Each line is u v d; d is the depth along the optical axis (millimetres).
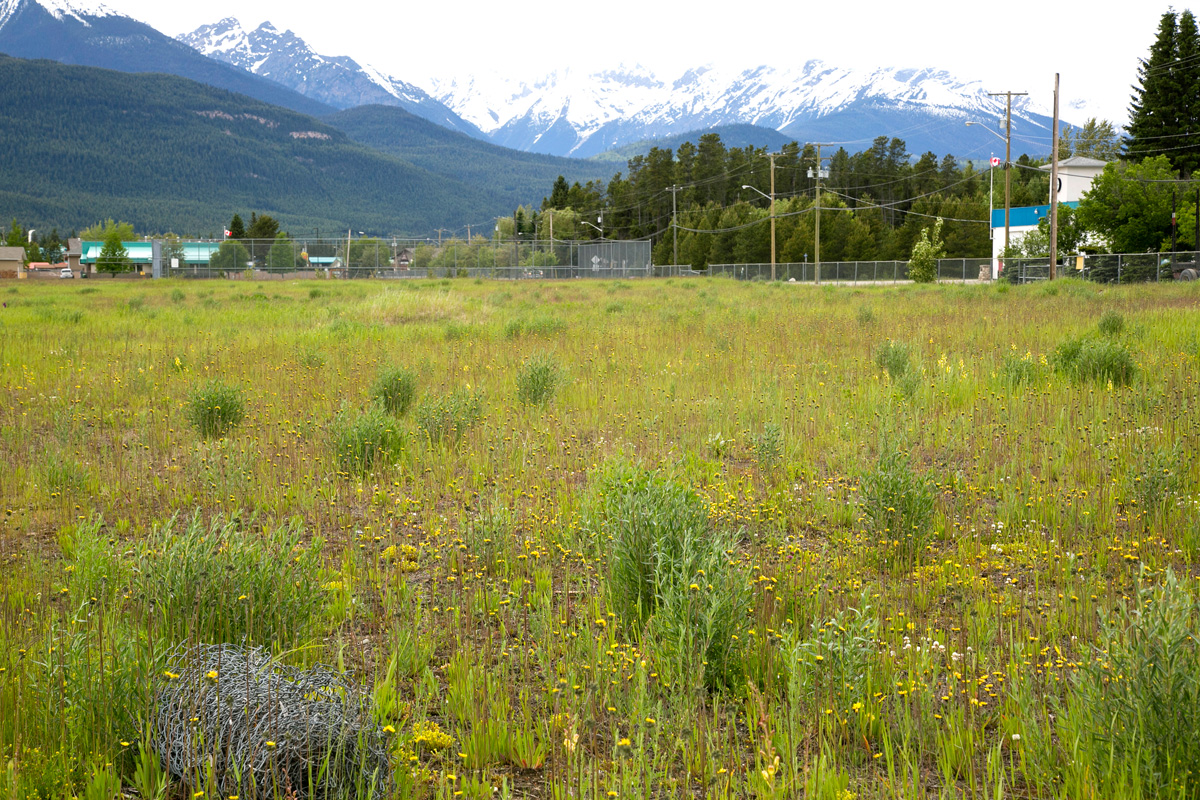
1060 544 5938
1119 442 8211
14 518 6629
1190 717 3180
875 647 4160
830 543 6184
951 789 3189
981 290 34344
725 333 17703
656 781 3303
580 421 10211
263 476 7773
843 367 13406
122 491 7434
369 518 6809
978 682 3861
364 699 3502
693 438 9117
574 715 3664
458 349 16031
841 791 3148
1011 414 9648
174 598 4316
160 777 3197
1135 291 29641
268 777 3080
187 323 22172
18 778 3023
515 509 6879
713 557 4371
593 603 4984
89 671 3508
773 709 3705
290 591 4504
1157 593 3568
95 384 12531
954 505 6793
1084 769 3236
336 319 21453
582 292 42625
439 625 4801
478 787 3227
